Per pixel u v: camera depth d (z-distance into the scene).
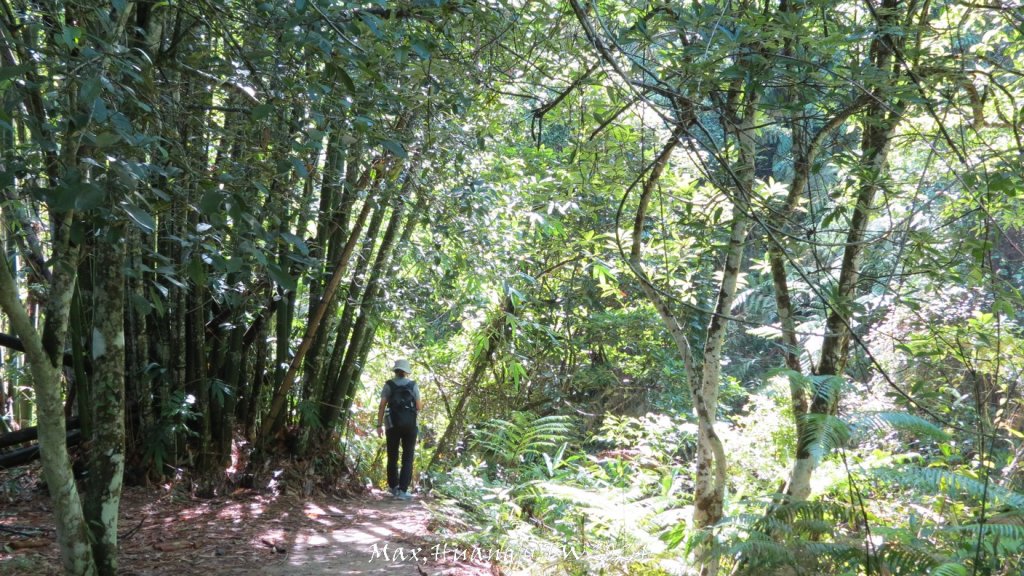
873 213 4.74
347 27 3.06
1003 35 5.51
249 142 3.86
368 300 7.41
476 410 11.03
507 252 7.24
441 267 7.48
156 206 2.82
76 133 2.33
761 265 6.12
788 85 3.57
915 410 5.16
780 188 5.61
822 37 3.71
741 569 4.30
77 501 3.23
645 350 10.84
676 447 8.64
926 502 5.36
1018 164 3.58
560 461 7.77
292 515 6.27
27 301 6.88
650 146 5.38
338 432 7.81
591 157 5.52
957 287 5.57
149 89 2.69
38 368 2.99
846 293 4.66
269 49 3.47
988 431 5.09
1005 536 3.93
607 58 2.75
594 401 11.73
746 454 7.25
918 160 5.51
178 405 6.36
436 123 5.02
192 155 3.68
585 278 10.68
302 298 8.09
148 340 6.53
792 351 4.82
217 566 4.82
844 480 5.23
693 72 3.45
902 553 3.90
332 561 5.05
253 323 7.16
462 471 7.12
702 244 4.72
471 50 4.70
